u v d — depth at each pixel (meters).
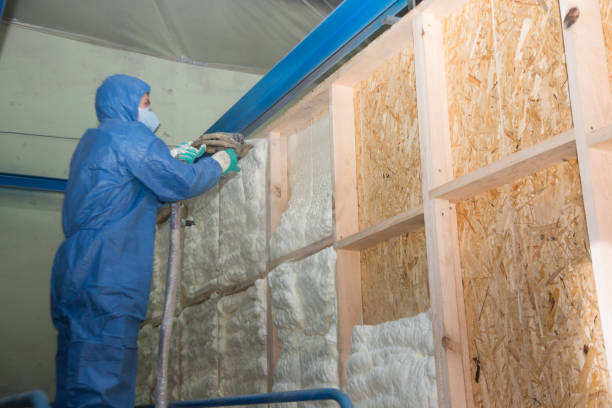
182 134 5.40
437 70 2.30
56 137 5.09
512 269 1.94
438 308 2.04
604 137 1.59
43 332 5.13
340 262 2.65
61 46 5.24
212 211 3.91
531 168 1.88
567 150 1.74
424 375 2.08
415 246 2.37
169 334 2.14
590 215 1.60
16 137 5.11
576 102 1.68
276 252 3.14
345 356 2.54
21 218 5.25
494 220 2.03
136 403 4.52
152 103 5.37
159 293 4.55
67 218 2.32
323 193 2.91
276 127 3.31
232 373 3.44
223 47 5.20
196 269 4.00
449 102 2.28
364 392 2.36
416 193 2.38
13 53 5.12
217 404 2.36
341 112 2.83
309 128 3.17
